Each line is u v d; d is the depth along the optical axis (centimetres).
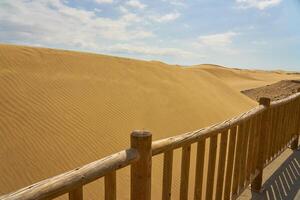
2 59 1089
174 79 1742
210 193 343
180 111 1195
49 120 785
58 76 1112
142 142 221
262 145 496
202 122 1187
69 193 179
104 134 798
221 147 350
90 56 1470
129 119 949
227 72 7894
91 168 184
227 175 379
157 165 678
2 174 559
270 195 496
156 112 1093
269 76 9294
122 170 633
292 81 4912
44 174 588
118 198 554
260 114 478
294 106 705
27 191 148
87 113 884
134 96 1171
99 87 1136
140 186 226
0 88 885
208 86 2055
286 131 658
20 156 620
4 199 138
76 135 750
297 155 710
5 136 677
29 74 1043
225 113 1457
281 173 593
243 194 498
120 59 1628
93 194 548
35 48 1305
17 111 790
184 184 288
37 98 889
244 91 3925
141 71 1581
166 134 958
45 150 658
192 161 684
